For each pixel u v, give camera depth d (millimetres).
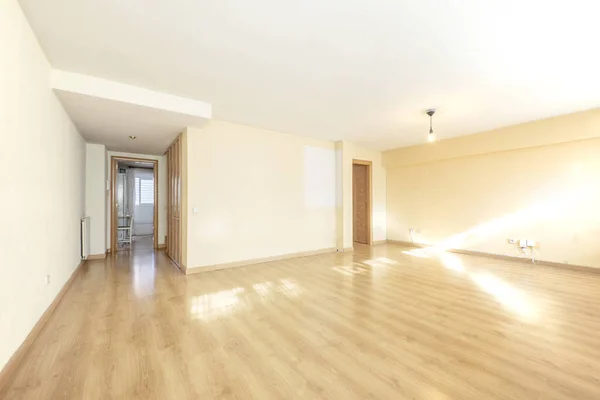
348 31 2367
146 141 5480
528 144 4977
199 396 1693
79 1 1979
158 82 3320
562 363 2035
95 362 2045
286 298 3412
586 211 4559
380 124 5113
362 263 5305
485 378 1865
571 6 2053
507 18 2195
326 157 6469
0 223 1780
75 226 4375
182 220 4773
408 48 2631
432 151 6547
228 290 3715
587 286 3844
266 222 5453
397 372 1937
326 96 3781
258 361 2072
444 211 6578
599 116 4242
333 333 2514
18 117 2066
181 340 2381
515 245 5375
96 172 5680
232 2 1999
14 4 1949
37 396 1687
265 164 5445
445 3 2025
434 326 2648
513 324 2682
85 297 3426
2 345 1798
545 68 3012
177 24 2252
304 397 1688
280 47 2605
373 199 7602
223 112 4430
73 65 2893
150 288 3789
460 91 3615
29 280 2295
